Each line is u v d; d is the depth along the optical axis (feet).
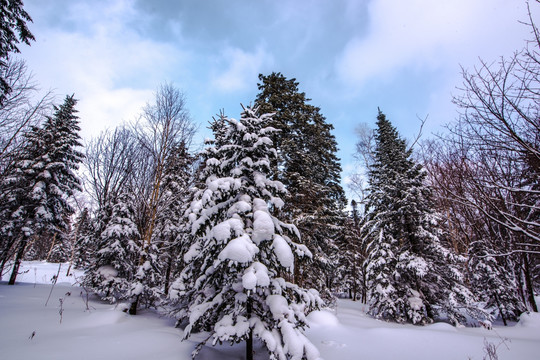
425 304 44.37
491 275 45.96
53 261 140.05
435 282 45.78
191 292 26.53
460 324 41.83
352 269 97.81
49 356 17.54
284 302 18.40
